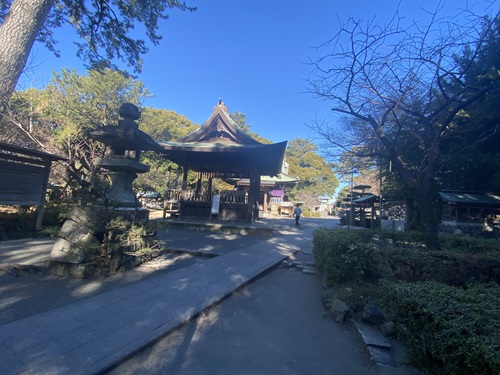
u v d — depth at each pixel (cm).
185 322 336
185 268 577
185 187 1345
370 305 365
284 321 374
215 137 1329
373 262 449
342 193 4431
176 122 3081
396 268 443
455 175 1576
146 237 628
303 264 682
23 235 765
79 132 1140
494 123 721
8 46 516
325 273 499
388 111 577
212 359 272
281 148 1116
